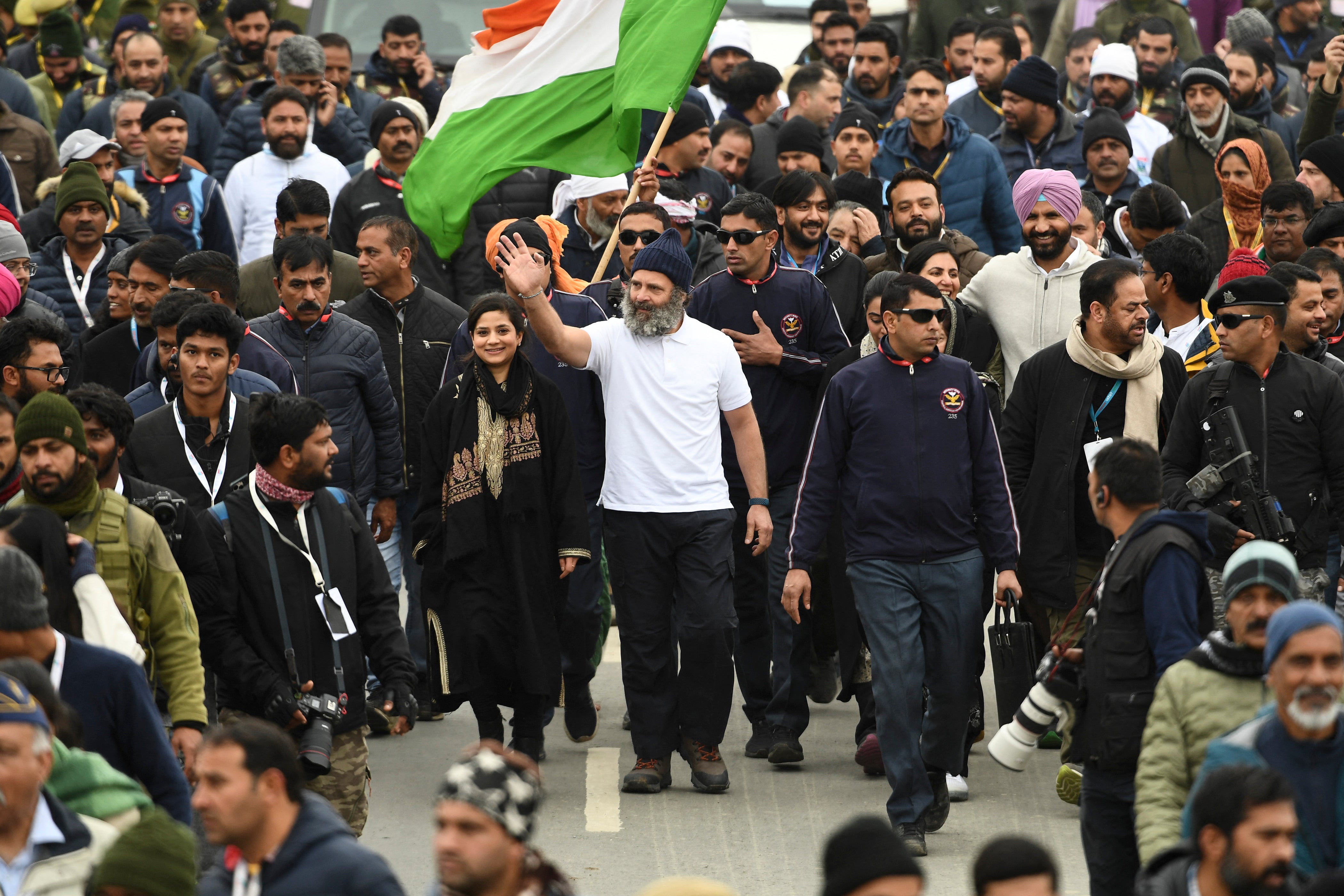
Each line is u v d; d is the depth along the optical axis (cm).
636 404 2834
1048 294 3178
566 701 3100
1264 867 1504
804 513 2712
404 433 3406
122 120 4350
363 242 3388
